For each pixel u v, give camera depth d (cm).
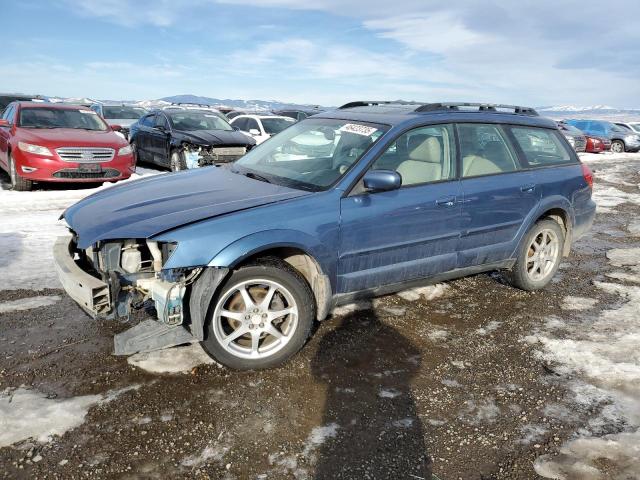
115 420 268
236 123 1423
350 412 285
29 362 321
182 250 291
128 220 311
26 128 909
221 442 255
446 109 429
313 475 236
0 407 273
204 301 297
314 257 333
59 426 261
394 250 374
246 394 297
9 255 517
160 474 233
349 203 348
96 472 232
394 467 244
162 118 1209
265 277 315
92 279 297
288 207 328
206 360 333
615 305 460
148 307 318
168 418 272
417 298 454
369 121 405
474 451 257
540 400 303
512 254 457
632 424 282
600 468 246
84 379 304
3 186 929
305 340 336
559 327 407
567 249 505
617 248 673
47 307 402
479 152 432
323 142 408
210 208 320
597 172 1616
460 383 320
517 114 483
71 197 823
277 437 261
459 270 427
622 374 335
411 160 388
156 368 320
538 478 239
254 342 320
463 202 405
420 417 283
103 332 365
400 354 353
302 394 300
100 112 1802
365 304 434
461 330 395
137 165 1322
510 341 379
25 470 231
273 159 422
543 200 464
